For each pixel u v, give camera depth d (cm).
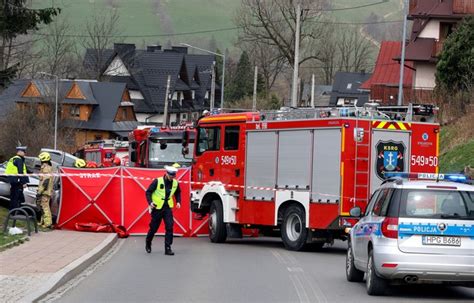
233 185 4825
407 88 10969
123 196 5053
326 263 3788
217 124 5022
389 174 3066
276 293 2784
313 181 4247
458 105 8456
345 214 4097
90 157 11288
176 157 6756
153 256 3956
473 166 6688
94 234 4747
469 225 2619
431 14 10806
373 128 4153
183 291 2797
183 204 5309
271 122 4541
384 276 2661
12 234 4316
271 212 4516
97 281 3019
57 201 5150
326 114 4231
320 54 18450
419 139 4244
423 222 2620
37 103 15188
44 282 2748
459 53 8831
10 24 6050
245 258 3947
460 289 3034
